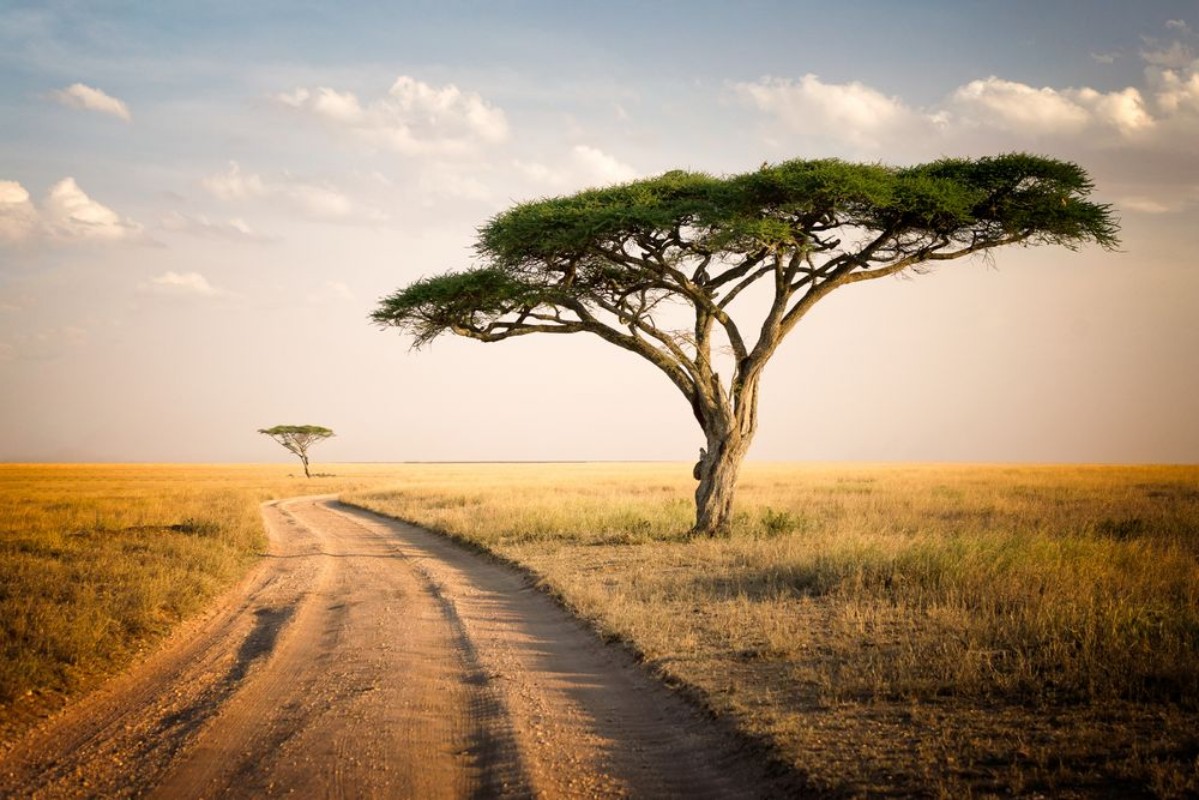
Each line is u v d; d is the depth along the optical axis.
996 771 4.46
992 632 7.36
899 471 66.88
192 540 16.72
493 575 13.78
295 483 61.25
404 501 34.34
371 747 5.51
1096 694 5.61
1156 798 4.01
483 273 17.34
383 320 18.47
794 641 7.53
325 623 10.02
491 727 5.90
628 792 4.71
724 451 17.52
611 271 17.95
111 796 4.82
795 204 15.13
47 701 6.65
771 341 17.47
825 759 4.82
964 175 15.61
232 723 6.11
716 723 5.75
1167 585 9.14
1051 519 18.84
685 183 16.31
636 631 8.32
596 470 94.81
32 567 11.97
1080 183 15.36
